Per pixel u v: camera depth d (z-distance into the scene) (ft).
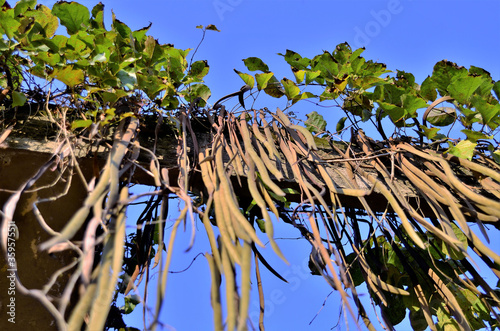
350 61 5.18
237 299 2.73
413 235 3.58
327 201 4.58
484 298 4.32
